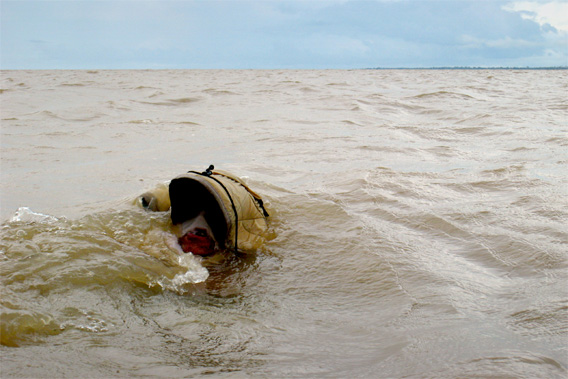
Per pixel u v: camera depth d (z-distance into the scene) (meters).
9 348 2.83
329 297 3.86
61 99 19.55
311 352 2.93
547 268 4.06
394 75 51.59
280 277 4.25
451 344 2.88
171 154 9.38
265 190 6.64
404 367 2.66
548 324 3.09
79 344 2.94
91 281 3.78
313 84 30.78
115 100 19.27
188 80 36.62
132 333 3.14
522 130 11.60
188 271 4.28
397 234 5.08
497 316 3.27
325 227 5.39
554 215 5.37
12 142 10.17
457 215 5.52
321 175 7.68
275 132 12.17
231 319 3.41
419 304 3.57
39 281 3.69
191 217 4.98
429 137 11.45
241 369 2.71
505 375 2.50
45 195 6.43
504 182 6.88
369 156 9.21
